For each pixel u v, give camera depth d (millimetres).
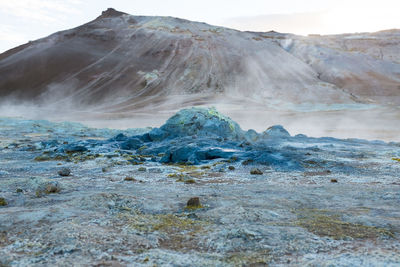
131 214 11016
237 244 8180
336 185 17688
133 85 172625
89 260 7113
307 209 12250
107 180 19969
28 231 9008
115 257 7301
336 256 7375
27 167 25953
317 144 37000
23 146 41375
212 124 40219
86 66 189750
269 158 26312
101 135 62406
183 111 41812
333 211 11773
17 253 7520
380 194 14773
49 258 7188
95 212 10953
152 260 7172
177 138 38781
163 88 169875
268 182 19156
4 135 56594
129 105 145375
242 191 16109
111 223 9797
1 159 31109
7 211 11094
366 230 9328
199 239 8750
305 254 7574
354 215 11070
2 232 9008
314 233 9094
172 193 15461
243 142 35281
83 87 168375
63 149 35125
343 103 140250
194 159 28547
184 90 167625
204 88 170250
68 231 8680
